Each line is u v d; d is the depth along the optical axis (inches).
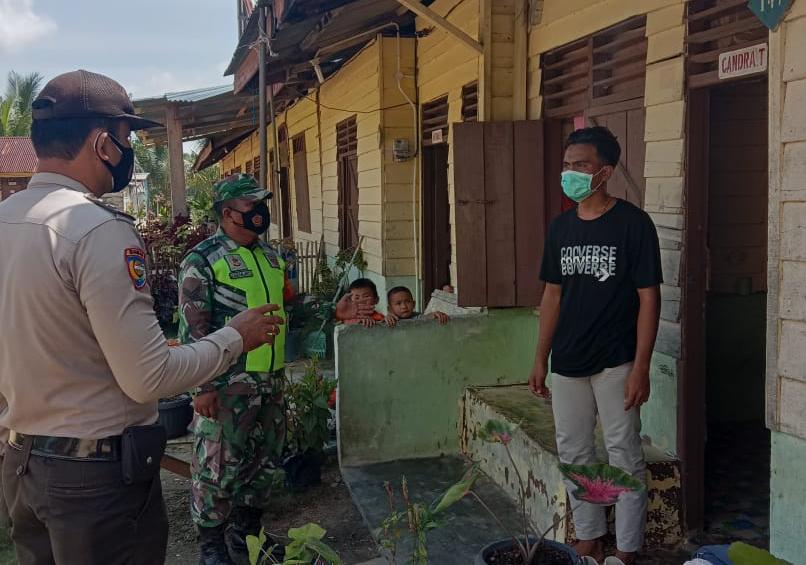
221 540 138.9
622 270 121.6
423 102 292.0
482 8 203.9
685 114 138.5
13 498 82.7
